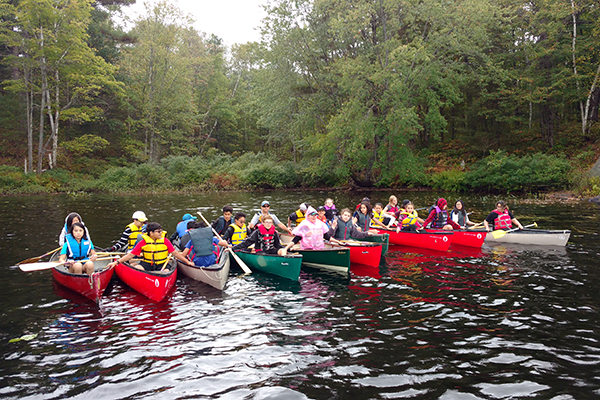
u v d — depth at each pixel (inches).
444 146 1194.6
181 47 1393.9
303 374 138.9
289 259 258.2
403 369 141.8
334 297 222.1
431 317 189.8
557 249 335.3
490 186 847.7
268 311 201.2
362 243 295.4
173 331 176.4
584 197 686.5
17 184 933.2
